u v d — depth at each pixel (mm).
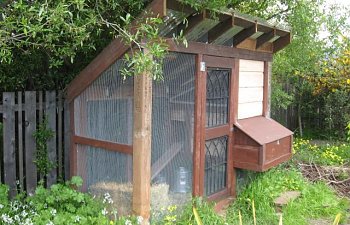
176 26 3723
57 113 4516
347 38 9234
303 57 8164
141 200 3602
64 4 3021
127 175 3766
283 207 4727
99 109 3967
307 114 10742
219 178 4641
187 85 4016
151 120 3633
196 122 4129
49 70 4797
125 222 3539
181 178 4055
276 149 4879
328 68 9570
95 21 3393
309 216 4719
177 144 3973
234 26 4223
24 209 3807
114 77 3770
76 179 3939
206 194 4414
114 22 4062
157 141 3750
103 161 3998
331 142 9539
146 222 3641
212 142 4453
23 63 4551
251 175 5172
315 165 6621
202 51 4070
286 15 6980
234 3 5824
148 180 3625
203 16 3650
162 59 3424
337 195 5633
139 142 3549
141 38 3354
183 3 3445
